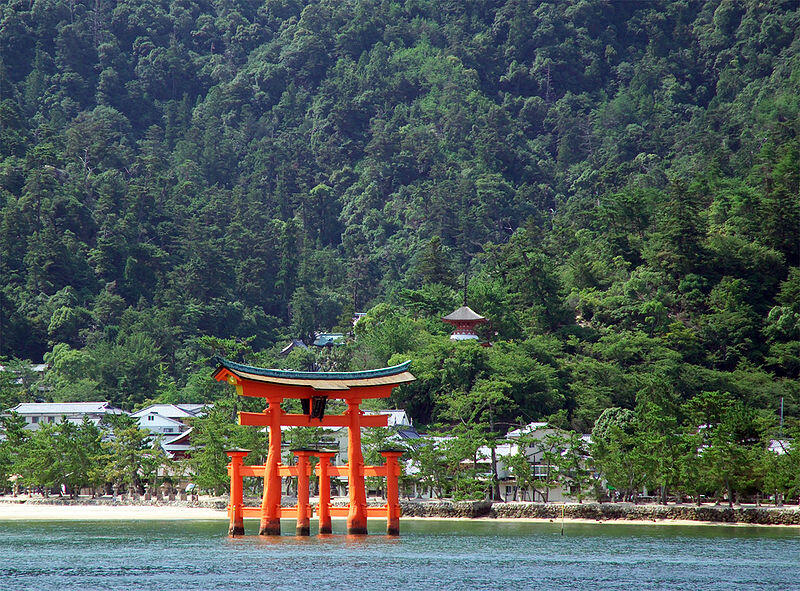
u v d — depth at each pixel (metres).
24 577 91.88
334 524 143.12
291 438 165.50
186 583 88.50
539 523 144.00
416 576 92.44
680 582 91.19
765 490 140.62
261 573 93.12
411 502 155.75
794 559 104.19
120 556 103.88
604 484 160.25
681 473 141.00
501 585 88.94
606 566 99.31
